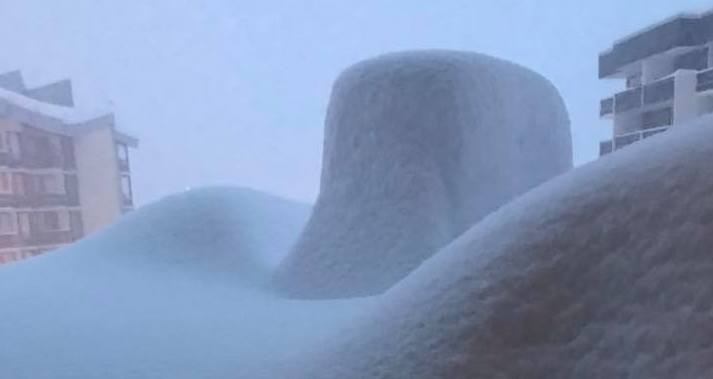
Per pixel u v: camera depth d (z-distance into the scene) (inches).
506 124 82.7
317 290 73.3
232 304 68.0
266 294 73.4
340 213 78.2
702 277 25.7
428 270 33.5
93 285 75.4
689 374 24.6
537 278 29.1
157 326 60.8
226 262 84.3
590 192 30.1
